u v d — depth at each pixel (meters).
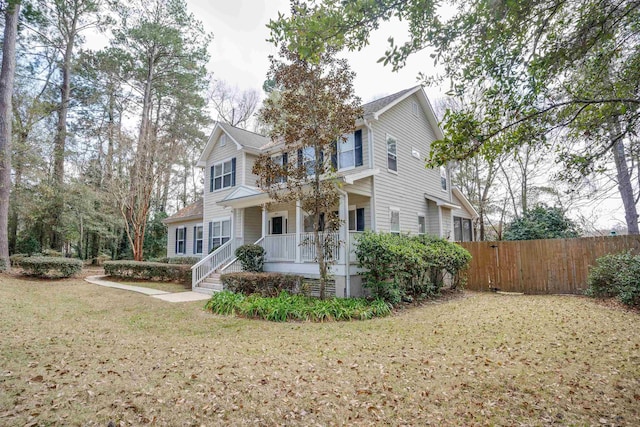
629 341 5.39
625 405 3.41
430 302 9.90
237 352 5.14
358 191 11.16
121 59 23.16
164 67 25.12
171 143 20.50
